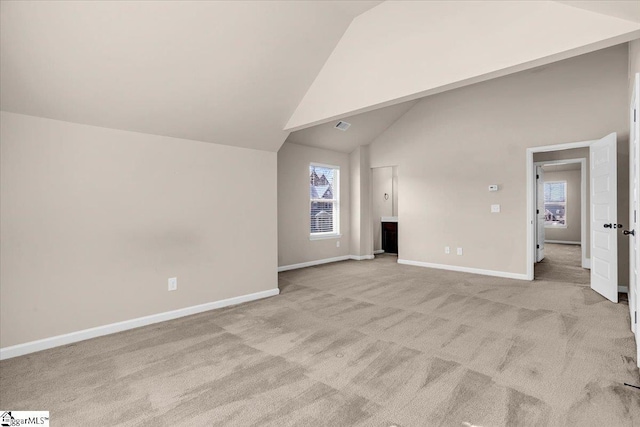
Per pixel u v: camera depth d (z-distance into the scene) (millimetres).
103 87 2662
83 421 1778
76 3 2100
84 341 2848
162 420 1781
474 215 5574
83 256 2898
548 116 4828
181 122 3303
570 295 4137
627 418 1745
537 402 1900
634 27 1842
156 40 2500
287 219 6023
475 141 5543
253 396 1994
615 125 4332
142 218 3236
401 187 6578
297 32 2973
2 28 2064
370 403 1911
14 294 2572
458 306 3727
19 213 2590
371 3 2898
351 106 3262
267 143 4164
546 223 10547
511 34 2283
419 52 2744
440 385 2092
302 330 3057
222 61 2887
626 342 2705
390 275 5453
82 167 2885
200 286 3650
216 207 3791
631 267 3172
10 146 2545
